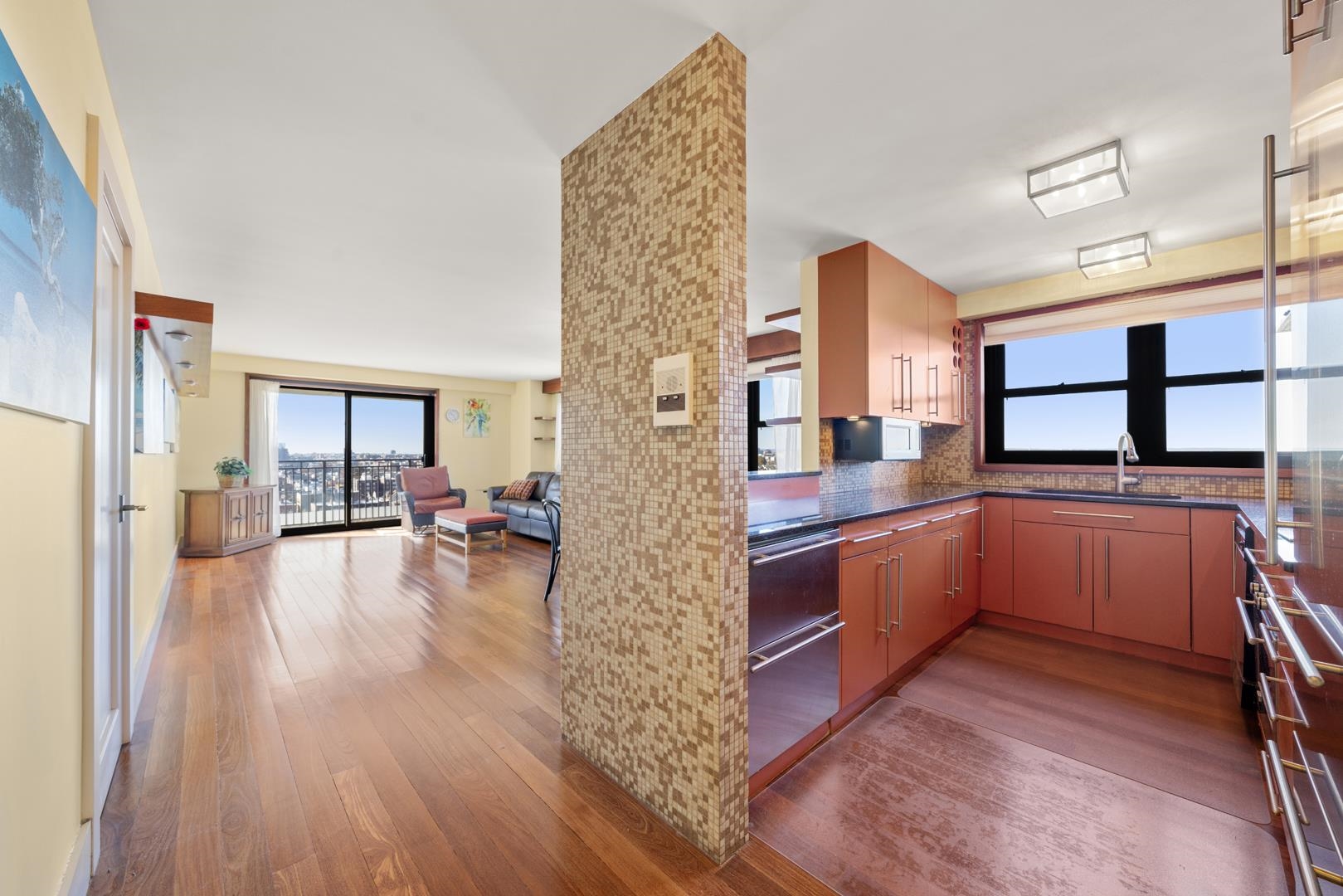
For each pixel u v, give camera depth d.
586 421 1.95
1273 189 1.22
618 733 1.78
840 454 3.24
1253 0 1.36
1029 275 3.48
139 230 2.54
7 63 0.81
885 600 2.42
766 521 2.36
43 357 0.97
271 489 6.49
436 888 1.35
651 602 1.66
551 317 4.62
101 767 1.64
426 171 2.24
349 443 7.72
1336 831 1.00
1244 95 1.73
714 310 1.46
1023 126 1.92
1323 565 1.01
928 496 3.16
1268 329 1.25
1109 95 1.75
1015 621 3.32
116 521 1.97
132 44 1.53
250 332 5.22
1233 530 2.61
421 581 4.56
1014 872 1.41
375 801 1.68
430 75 1.67
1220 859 1.45
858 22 1.45
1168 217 2.63
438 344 5.83
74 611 1.34
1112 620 2.95
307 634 3.22
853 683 2.19
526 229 2.82
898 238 2.88
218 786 1.75
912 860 1.46
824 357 3.05
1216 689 2.46
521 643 3.08
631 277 1.75
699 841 1.49
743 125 1.54
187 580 4.54
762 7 1.40
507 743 2.02
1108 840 1.52
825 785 1.78
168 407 3.88
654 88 1.68
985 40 1.51
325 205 2.55
